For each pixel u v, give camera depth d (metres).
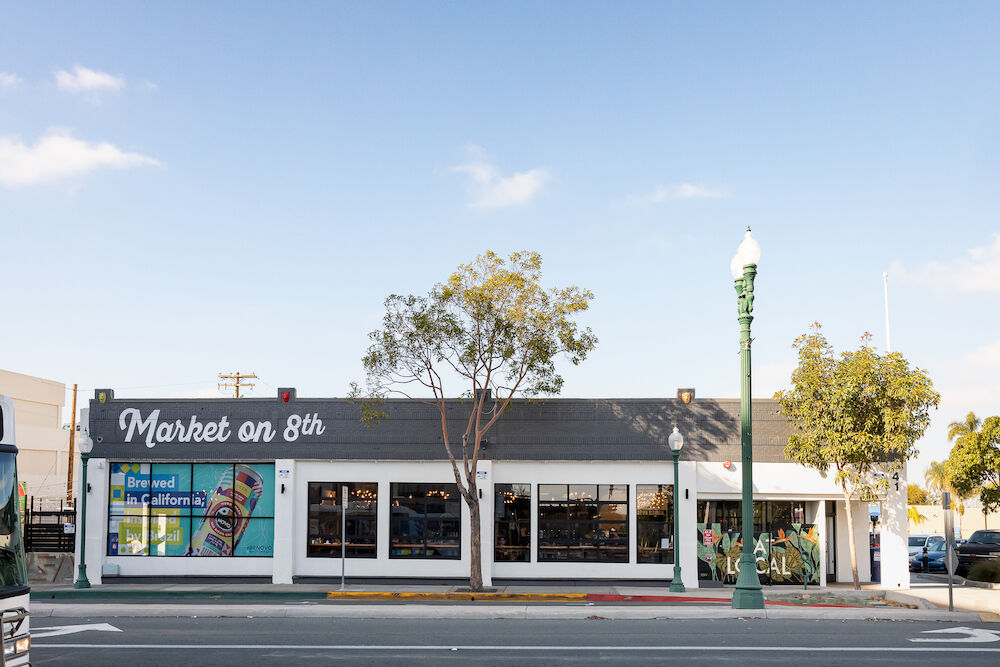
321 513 26.52
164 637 15.02
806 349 23.59
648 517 25.86
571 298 23.75
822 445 23.38
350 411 26.80
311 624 16.70
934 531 67.12
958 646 14.02
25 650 8.41
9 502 8.55
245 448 26.86
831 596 22.09
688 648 13.80
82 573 24.77
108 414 27.27
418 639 14.76
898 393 22.59
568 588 24.81
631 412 26.25
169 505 26.98
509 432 26.31
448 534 26.19
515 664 12.53
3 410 8.59
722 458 25.95
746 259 18.56
